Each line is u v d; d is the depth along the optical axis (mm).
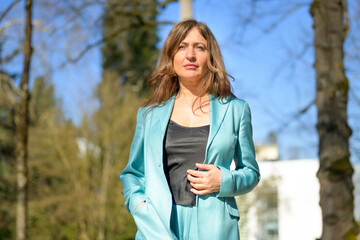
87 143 21156
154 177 2340
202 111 2430
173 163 2352
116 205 20781
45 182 21922
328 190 4320
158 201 2285
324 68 4590
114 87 22250
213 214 2227
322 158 4434
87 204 20453
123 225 20719
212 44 2523
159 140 2373
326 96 4523
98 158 21234
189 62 2453
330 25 4637
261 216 15953
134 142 2574
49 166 21531
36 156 21156
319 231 15641
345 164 4332
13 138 21734
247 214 14977
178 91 2580
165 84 2566
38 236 20391
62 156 20938
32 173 20938
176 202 2301
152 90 2656
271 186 16078
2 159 22469
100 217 20672
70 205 20562
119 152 21328
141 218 2322
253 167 2395
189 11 10578
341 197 4281
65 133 21016
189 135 2355
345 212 4266
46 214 20875
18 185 8453
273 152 16281
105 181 20953
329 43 4613
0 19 8695
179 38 2492
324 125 4477
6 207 22016
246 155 2379
